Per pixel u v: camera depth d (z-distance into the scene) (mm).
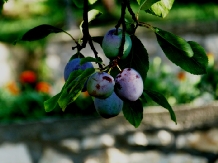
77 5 981
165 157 2459
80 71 717
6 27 4586
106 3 4699
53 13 5008
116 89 762
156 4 841
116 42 769
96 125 2402
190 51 769
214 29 3828
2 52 3875
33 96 2535
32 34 868
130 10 800
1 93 2613
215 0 5035
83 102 2492
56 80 3885
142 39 3762
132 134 2420
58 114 2502
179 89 2711
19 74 3900
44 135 2383
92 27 4434
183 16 4539
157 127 2432
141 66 818
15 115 2514
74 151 2402
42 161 2396
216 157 2473
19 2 4887
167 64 3674
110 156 2416
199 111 2457
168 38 776
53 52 3914
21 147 2379
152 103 2537
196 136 2465
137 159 2436
